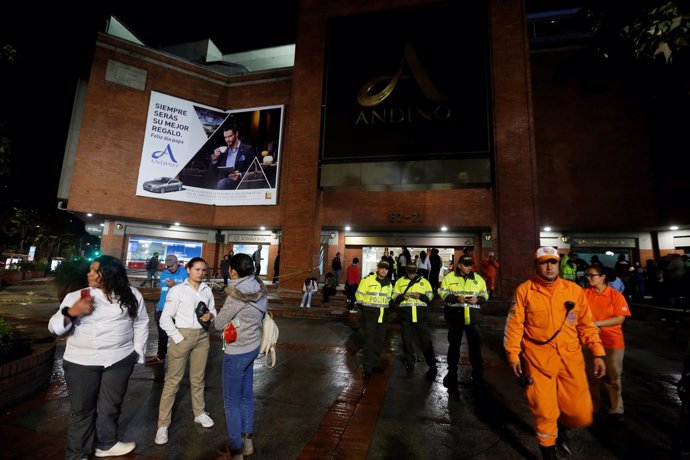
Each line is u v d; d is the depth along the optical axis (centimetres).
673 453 298
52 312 1077
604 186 1677
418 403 433
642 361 653
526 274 1315
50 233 3047
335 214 1773
